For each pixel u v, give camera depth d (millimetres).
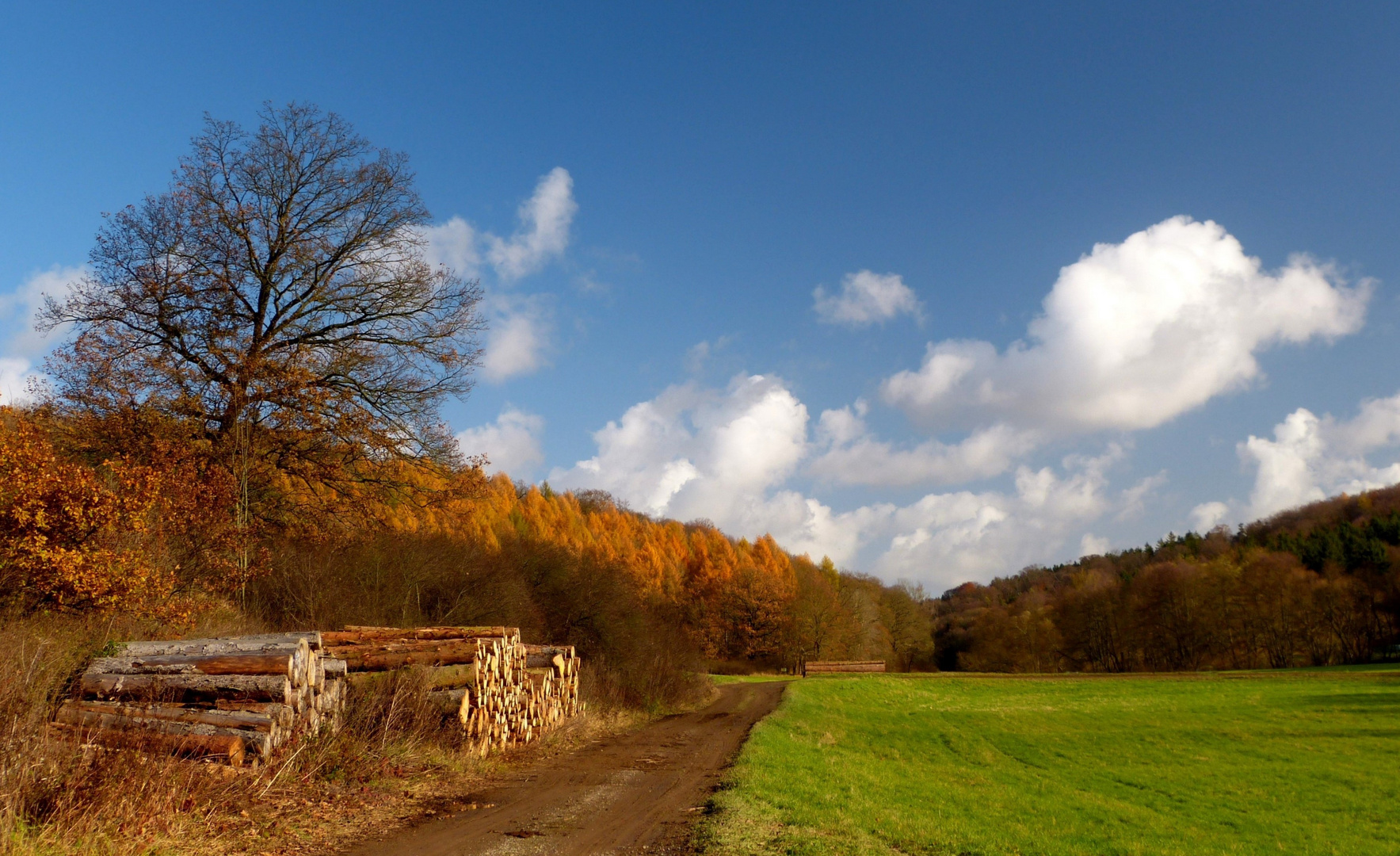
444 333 24156
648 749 16469
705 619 78188
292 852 7277
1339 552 85000
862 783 13992
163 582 13516
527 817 9164
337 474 22578
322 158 22891
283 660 9469
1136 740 31078
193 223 20688
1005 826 12633
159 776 7453
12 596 11031
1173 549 125375
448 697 12750
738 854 7465
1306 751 29828
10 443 11922
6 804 6176
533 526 69188
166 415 19312
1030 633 94938
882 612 99562
